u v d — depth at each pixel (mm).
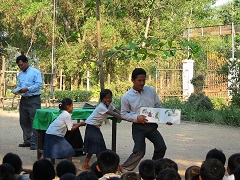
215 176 4621
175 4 31047
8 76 27531
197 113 17500
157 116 7477
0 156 9641
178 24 31047
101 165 5535
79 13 31156
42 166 5203
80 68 32062
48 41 31656
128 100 7668
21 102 10766
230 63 19406
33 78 10719
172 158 9336
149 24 32375
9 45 34531
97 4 9531
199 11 32781
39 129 9117
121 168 7625
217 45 34250
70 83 35812
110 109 8320
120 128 14508
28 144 10836
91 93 30531
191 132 13688
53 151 8234
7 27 33344
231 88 18938
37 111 9180
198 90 19922
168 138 12328
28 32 31250
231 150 10461
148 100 7684
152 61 30406
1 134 12930
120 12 10492
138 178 5152
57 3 31406
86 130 8312
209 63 24203
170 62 26188
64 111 8328
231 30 26406
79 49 30812
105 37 29812
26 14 30422
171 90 24391
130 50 8719
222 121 16266
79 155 9656
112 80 33375
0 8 31281
